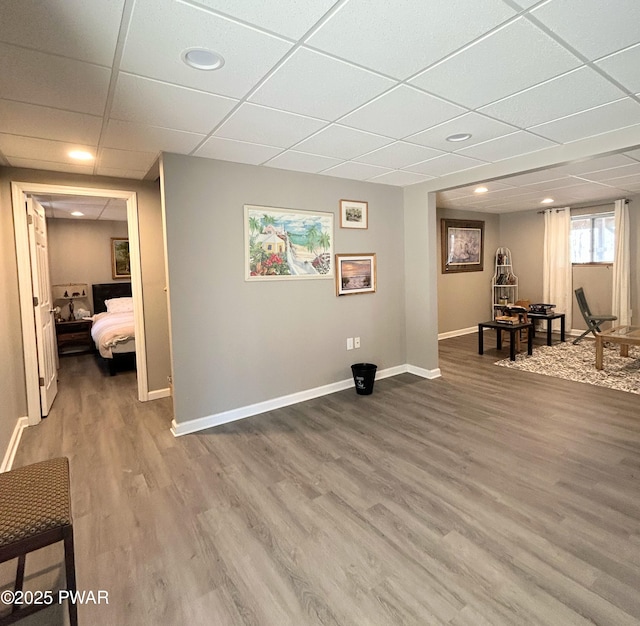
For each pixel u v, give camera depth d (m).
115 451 2.86
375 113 2.29
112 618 1.49
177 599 1.57
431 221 4.36
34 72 1.70
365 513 2.09
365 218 4.21
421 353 4.57
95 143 2.66
